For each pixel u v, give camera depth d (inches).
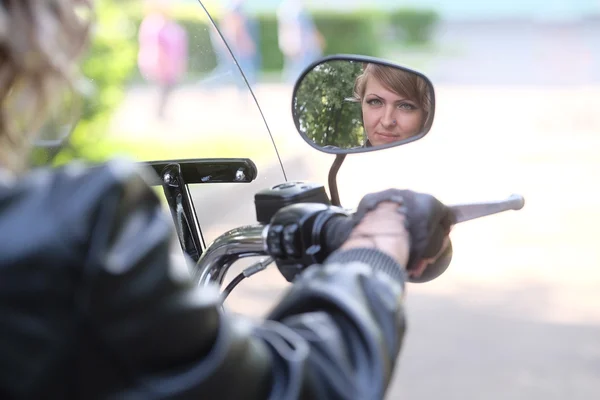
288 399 37.3
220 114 78.5
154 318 34.1
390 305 42.3
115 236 33.7
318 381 38.7
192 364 35.6
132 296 33.5
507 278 300.5
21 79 35.7
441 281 297.4
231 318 38.5
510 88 974.4
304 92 68.0
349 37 1243.8
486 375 216.8
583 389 210.1
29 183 34.8
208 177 75.5
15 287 32.5
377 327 41.4
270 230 51.7
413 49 1519.4
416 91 65.8
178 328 34.8
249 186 77.7
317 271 44.0
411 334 245.3
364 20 1247.5
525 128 653.9
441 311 267.1
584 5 2087.8
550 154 540.7
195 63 77.9
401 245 46.5
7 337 32.4
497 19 2084.2
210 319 36.2
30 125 36.5
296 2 1091.9
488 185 444.5
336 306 41.4
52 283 32.6
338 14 1240.8
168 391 34.3
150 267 34.3
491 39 1754.4
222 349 36.2
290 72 1085.8
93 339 32.9
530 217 383.2
